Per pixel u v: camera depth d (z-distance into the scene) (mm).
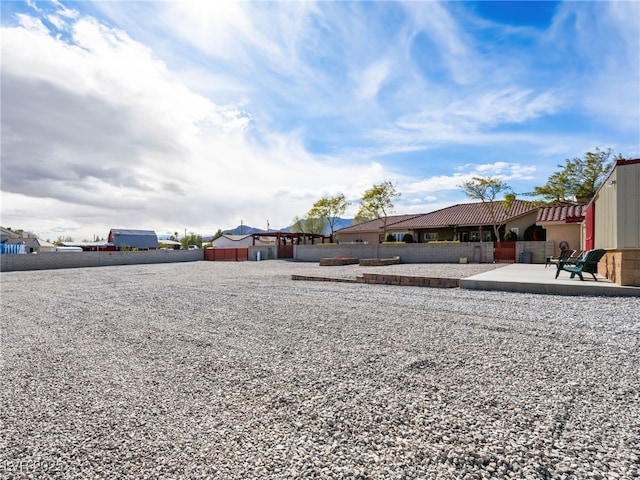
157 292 9312
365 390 2742
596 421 2146
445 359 3389
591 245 11164
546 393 2568
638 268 6543
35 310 7203
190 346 4207
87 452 2012
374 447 1968
